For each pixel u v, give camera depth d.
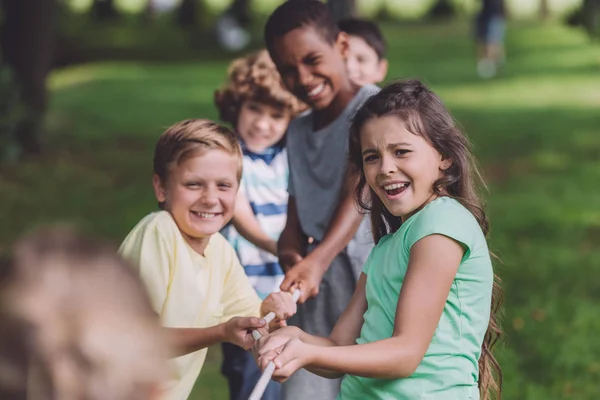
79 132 15.29
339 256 4.06
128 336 1.29
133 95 19.97
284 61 4.05
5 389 1.27
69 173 12.38
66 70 24.31
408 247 2.93
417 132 2.99
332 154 4.07
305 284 3.78
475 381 2.99
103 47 27.31
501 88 20.75
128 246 3.23
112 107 18.25
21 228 9.80
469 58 25.91
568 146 14.41
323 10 4.07
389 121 3.00
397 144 2.99
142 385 1.31
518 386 5.87
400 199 3.02
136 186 11.75
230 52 27.73
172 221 3.30
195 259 3.35
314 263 3.84
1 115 12.70
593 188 11.70
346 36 4.13
